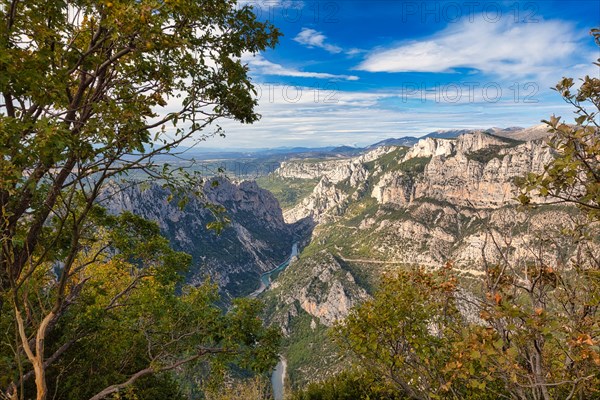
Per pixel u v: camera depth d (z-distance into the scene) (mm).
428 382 11070
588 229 6938
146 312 17062
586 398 7898
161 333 17547
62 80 8312
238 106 11055
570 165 5234
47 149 6555
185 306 17562
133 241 16719
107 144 7676
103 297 23266
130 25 7742
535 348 6035
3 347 11266
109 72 10211
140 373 14438
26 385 15797
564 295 7559
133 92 10227
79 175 7785
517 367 5582
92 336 18141
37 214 8805
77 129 9086
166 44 8438
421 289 11656
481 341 6020
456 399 10047
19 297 9352
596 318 6250
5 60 6867
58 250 11320
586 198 5516
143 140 8688
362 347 11711
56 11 9203
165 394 20781
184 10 8273
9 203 7934
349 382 22266
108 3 7582
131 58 9531
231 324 16938
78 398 15539
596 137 5527
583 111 6242
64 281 6941
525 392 7215
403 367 12383
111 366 18250
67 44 9391
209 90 10977
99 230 16016
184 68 10234
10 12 8320
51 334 16344
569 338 6176
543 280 7480
